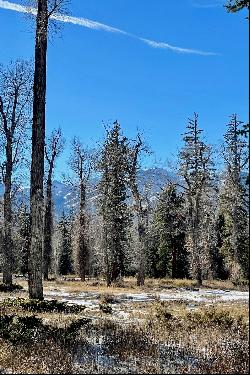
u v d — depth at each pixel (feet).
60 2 54.95
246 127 28.45
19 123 97.30
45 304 51.72
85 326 41.27
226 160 136.36
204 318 48.03
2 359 30.37
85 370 28.53
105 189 133.39
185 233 178.81
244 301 82.84
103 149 132.57
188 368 28.84
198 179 137.08
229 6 35.65
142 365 29.66
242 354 30.25
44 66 56.39
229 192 136.26
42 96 56.03
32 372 27.99
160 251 203.10
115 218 139.54
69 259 245.04
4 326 36.11
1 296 75.46
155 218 181.06
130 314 54.49
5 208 98.22
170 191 171.53
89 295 83.92
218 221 195.00
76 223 146.00
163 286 123.34
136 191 128.06
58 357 30.45
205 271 182.80
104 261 143.02
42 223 55.01
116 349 33.19
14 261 178.40
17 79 96.84
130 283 135.33
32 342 33.83
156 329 42.22
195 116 138.92
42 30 55.88
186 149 138.00
